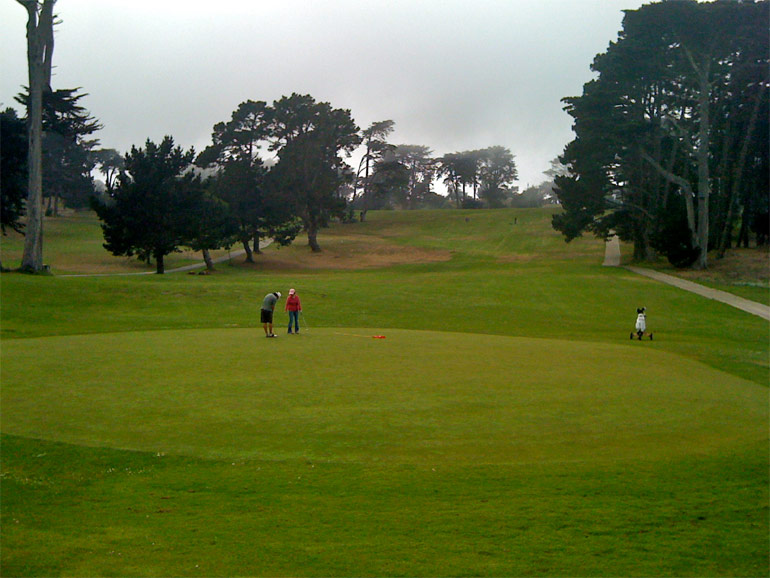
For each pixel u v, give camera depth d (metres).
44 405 12.67
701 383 16.47
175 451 10.08
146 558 6.85
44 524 7.69
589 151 69.31
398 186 122.75
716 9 56.00
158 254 66.38
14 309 34.47
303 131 95.12
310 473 9.24
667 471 9.52
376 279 56.03
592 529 7.58
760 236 80.00
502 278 55.50
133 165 64.44
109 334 25.53
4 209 59.91
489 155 174.25
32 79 48.03
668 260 69.56
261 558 6.84
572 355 20.73
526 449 10.44
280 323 33.09
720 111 71.12
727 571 6.62
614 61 63.91
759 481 9.18
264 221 85.88
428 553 6.97
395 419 11.95
